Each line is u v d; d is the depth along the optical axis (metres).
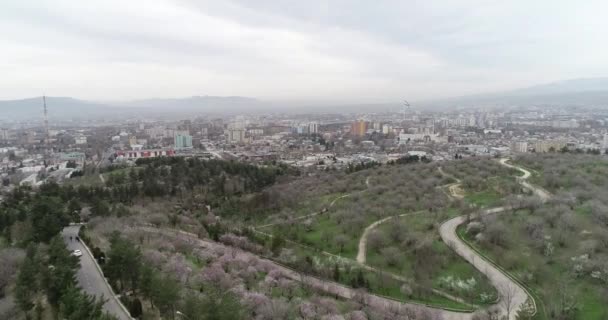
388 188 160.25
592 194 120.75
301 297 81.88
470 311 76.12
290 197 167.25
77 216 135.12
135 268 76.50
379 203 140.88
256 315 70.88
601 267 79.62
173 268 85.50
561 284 78.38
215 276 84.88
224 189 183.25
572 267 83.25
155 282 67.81
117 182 185.38
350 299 80.94
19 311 71.31
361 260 102.94
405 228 111.31
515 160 190.88
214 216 149.88
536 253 92.00
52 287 67.81
